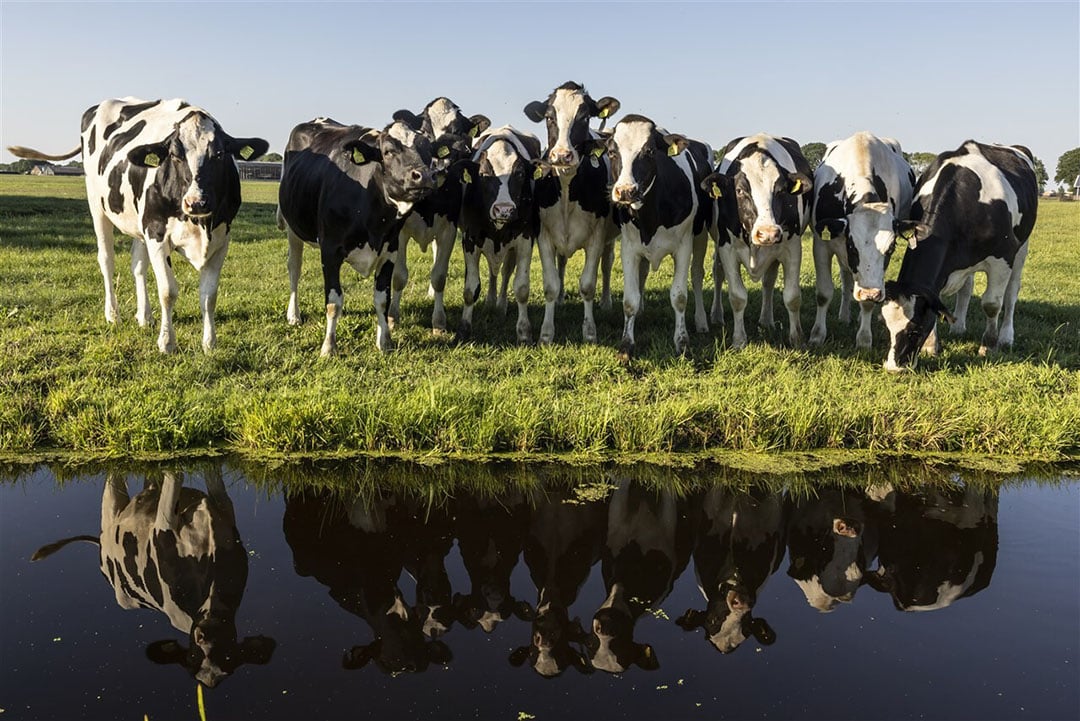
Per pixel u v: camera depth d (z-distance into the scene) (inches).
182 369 296.2
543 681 148.8
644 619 172.6
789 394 280.8
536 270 579.5
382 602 176.4
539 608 177.2
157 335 339.0
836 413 266.8
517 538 209.2
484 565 195.6
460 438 254.1
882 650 159.3
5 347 312.7
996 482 244.4
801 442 263.4
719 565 197.0
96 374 290.4
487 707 140.7
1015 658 156.3
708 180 314.2
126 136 324.5
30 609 168.4
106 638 158.4
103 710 136.6
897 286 309.3
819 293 356.5
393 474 239.8
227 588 179.9
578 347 344.5
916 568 194.7
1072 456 256.5
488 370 314.2
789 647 160.7
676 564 197.5
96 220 353.1
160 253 309.0
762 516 222.8
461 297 441.4
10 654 152.1
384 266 322.7
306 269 539.5
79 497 223.6
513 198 325.1
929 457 257.3
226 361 309.6
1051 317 447.2
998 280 340.5
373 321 367.9
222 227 313.0
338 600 176.6
